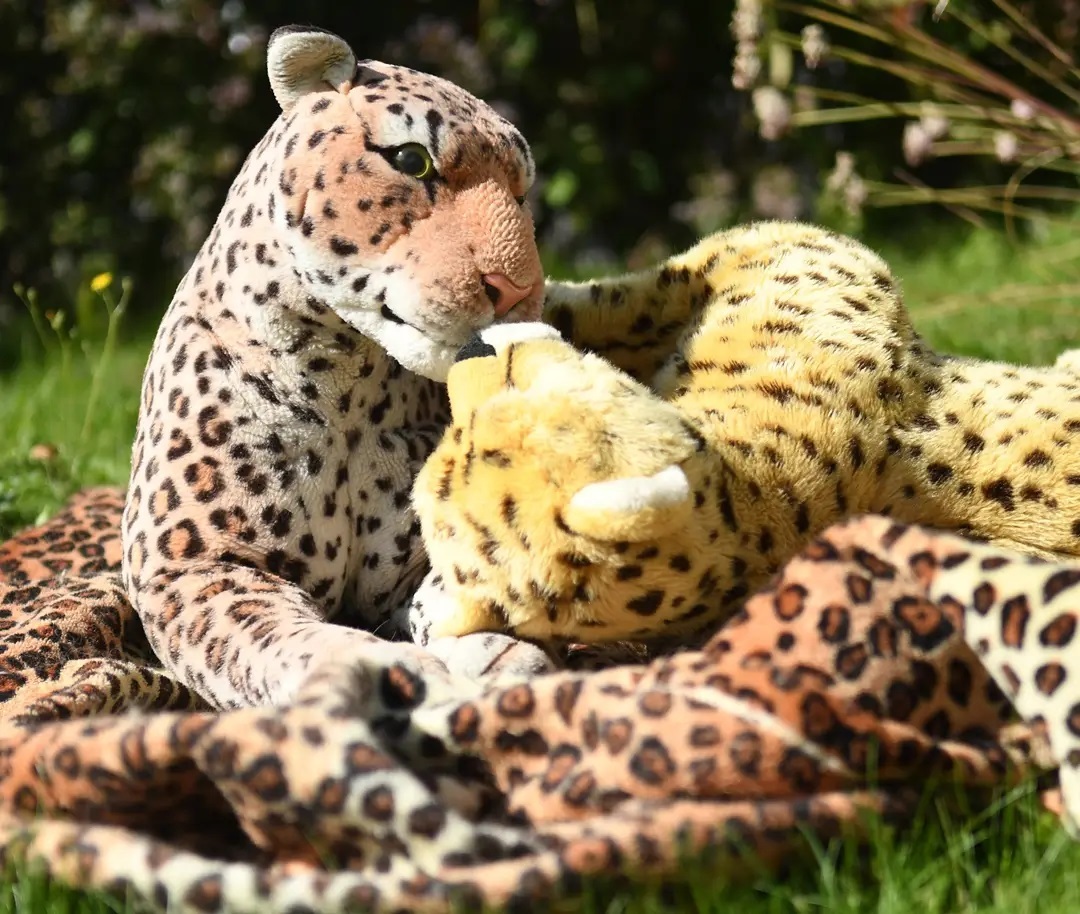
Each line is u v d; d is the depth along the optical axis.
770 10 3.67
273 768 2.07
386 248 2.28
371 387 2.37
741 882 2.07
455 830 2.05
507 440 2.17
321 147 2.29
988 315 3.44
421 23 5.17
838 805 2.08
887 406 2.29
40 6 5.13
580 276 4.77
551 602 2.19
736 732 2.08
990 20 3.59
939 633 2.12
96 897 2.08
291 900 2.04
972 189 3.38
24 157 5.19
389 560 2.39
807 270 2.36
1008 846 2.11
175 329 2.39
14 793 2.14
